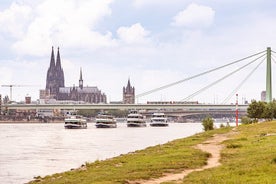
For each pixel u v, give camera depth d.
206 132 112.62
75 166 79.81
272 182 30.92
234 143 66.06
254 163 41.09
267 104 162.88
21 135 199.25
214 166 44.22
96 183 35.50
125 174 40.69
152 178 38.12
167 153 59.50
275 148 52.19
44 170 74.38
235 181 32.06
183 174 40.12
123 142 142.62
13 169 75.88
